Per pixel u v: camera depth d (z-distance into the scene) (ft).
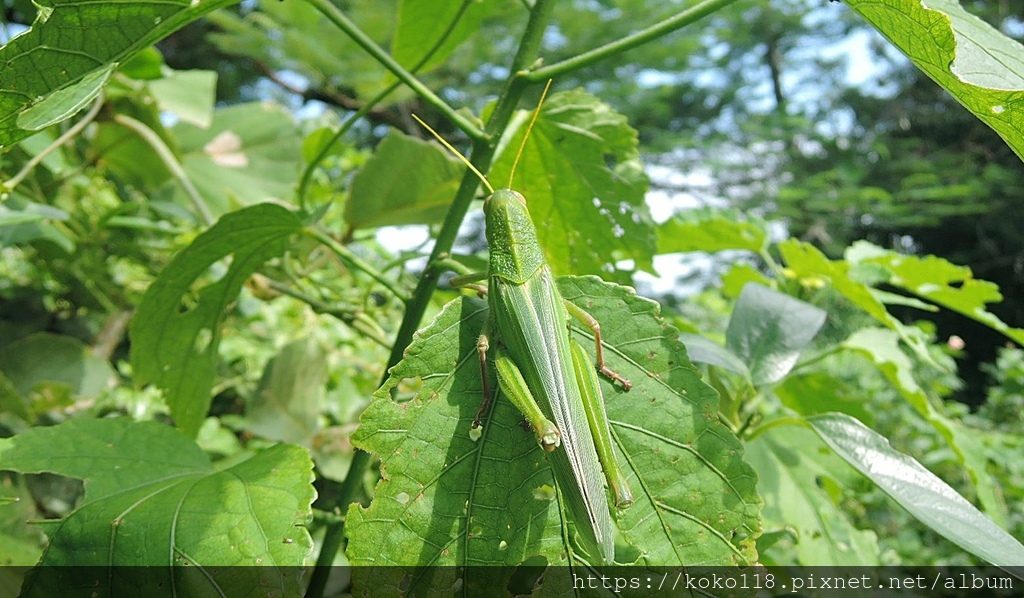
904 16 0.69
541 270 0.81
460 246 5.74
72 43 0.72
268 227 0.93
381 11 2.94
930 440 2.67
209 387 1.08
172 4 0.73
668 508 0.77
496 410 0.78
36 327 1.56
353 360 1.66
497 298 0.80
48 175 1.37
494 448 0.77
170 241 1.60
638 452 0.78
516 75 0.88
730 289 1.44
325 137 1.52
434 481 0.76
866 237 7.44
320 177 1.80
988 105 0.69
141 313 0.98
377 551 0.74
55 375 1.32
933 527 0.77
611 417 0.78
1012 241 7.21
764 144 7.22
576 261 1.11
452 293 1.43
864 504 2.15
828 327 2.81
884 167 7.23
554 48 4.59
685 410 0.78
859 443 0.86
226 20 3.04
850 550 1.17
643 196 1.05
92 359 1.37
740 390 1.04
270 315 1.87
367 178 1.20
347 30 0.85
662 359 0.80
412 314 0.91
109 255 1.50
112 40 0.73
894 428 2.70
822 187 6.52
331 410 1.53
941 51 0.69
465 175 0.90
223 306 1.02
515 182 1.07
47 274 1.55
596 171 1.04
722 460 0.78
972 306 1.23
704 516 0.77
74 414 1.28
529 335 0.78
